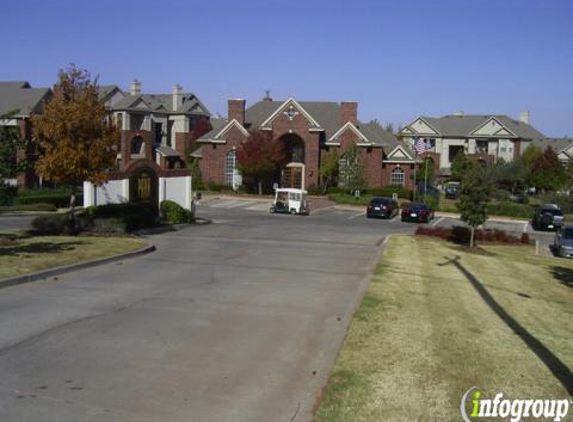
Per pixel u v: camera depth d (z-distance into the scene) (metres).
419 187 62.72
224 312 11.53
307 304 12.44
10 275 13.84
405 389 7.46
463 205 26.19
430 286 14.95
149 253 19.97
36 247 18.55
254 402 7.14
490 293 15.05
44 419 6.48
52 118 23.45
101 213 26.78
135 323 10.49
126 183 30.30
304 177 59.88
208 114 85.44
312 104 65.12
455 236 30.44
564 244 28.25
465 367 8.42
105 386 7.50
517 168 67.25
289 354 8.98
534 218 45.78
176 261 18.30
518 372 8.38
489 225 45.44
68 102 23.83
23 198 41.66
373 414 6.70
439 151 88.44
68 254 17.30
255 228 32.47
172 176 33.72
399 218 47.16
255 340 9.67
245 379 7.90
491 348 9.48
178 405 7.00
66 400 7.02
